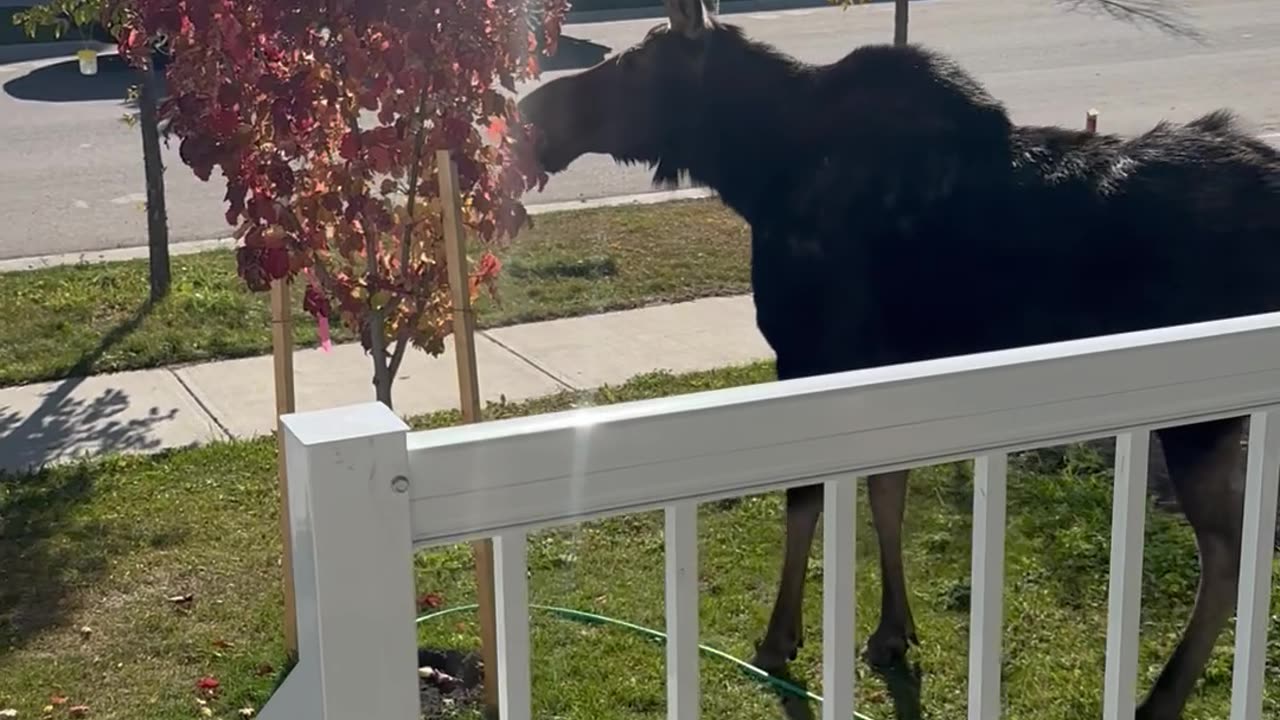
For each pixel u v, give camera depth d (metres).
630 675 4.11
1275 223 3.41
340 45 3.66
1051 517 5.04
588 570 4.83
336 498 1.53
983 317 3.66
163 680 4.13
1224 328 2.02
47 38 19.41
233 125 3.65
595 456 1.67
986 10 21.78
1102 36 19.11
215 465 5.71
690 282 8.24
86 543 5.01
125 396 6.56
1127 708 2.06
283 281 3.94
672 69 4.02
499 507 1.63
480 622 4.08
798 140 3.91
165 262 8.07
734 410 1.74
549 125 4.14
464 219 4.06
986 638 1.96
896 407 1.83
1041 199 3.60
